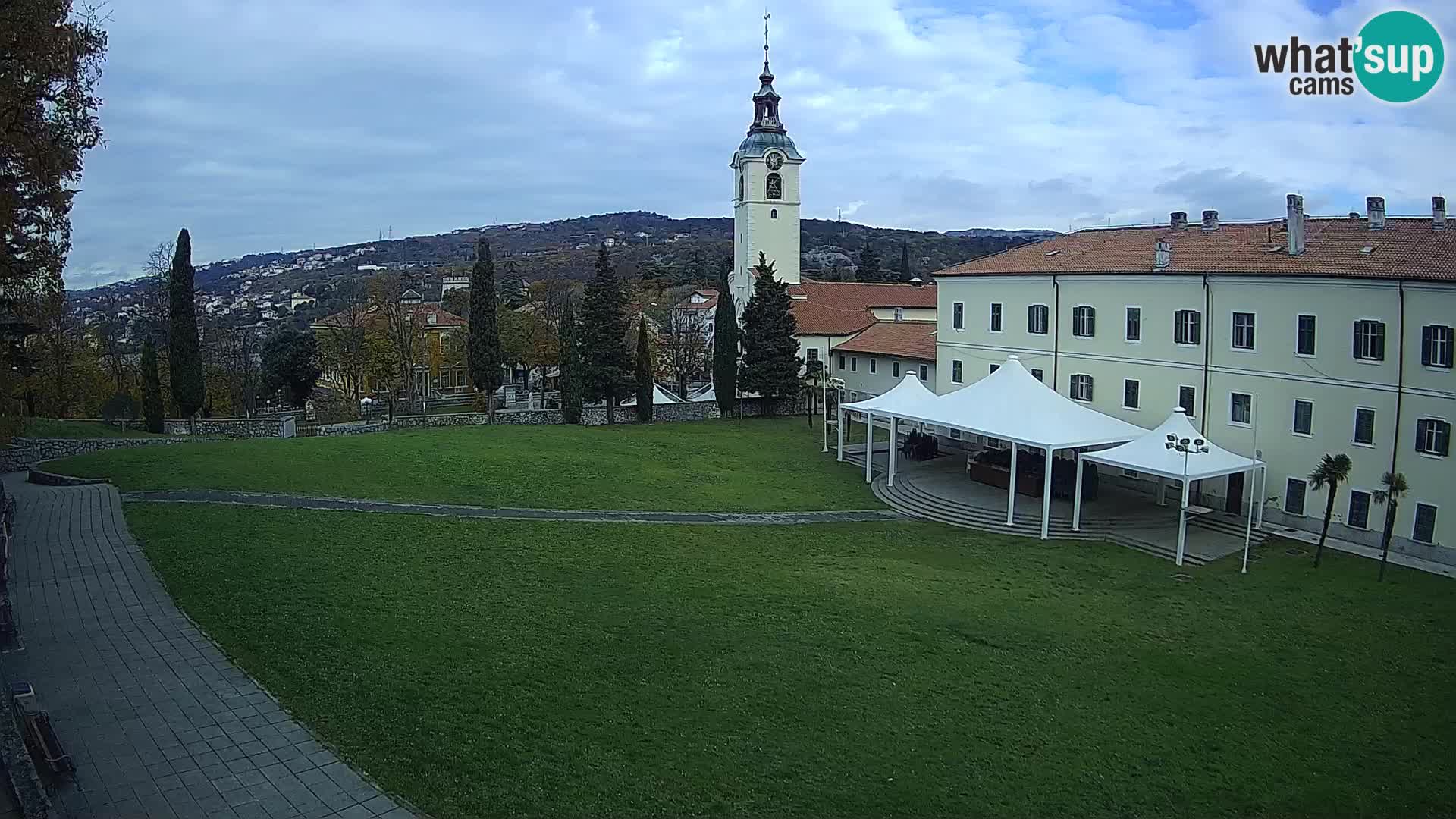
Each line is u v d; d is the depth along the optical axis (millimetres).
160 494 34531
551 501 38031
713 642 22750
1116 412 43938
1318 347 34938
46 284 29125
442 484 39438
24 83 22359
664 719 18375
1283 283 35969
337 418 75125
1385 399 32844
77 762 15047
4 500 29328
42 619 21375
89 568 25062
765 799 15711
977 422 40250
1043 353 47969
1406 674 23078
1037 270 47938
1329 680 22656
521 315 90312
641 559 29984
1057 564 32531
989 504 40344
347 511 33344
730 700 19531
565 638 22266
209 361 79938
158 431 57000
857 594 27578
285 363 86438
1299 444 35875
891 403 47219
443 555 28594
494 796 14914
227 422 57688
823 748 17750
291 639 20625
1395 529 32875
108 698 17359
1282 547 34156
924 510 40750
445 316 102500
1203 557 32875
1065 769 17750
